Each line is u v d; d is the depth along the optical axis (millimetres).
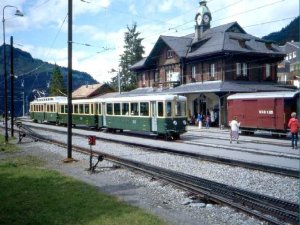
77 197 11359
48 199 11203
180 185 12703
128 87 85438
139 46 90062
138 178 14469
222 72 41906
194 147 23516
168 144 25516
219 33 44938
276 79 45781
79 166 17688
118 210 9914
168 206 10602
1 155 22891
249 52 41781
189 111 46000
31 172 15703
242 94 31609
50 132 38688
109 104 35500
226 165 16703
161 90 48812
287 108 27609
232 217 9391
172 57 49844
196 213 9859
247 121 30891
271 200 10352
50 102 51875
